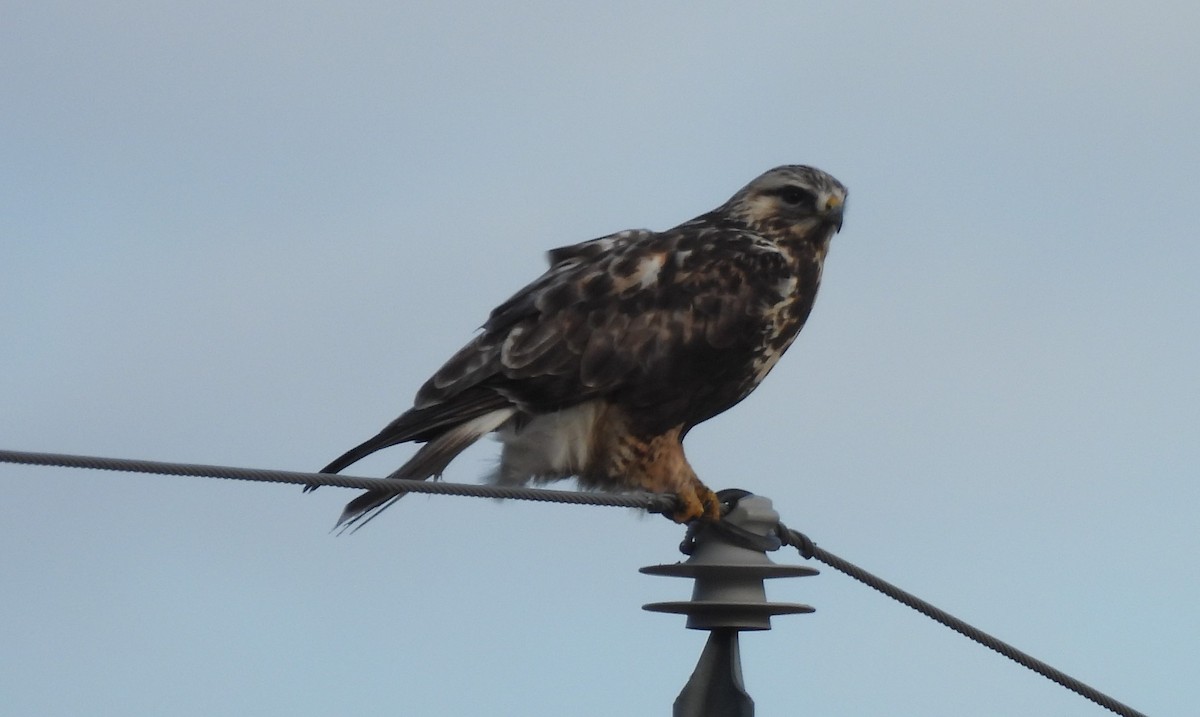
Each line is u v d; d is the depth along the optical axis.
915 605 10.57
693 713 10.02
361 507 12.05
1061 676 10.50
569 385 12.98
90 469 8.16
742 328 13.45
